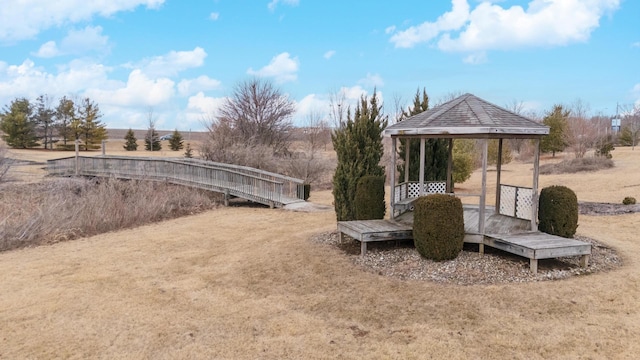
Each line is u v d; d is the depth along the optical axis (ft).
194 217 45.27
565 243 19.98
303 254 24.81
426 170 36.70
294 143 101.35
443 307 16.52
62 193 47.96
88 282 22.52
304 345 14.35
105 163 65.05
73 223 36.88
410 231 23.82
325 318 16.49
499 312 15.83
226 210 50.01
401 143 38.99
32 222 34.27
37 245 32.35
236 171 57.16
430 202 21.25
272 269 23.04
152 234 36.04
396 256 22.93
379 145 32.04
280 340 14.82
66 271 24.90
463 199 52.29
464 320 15.42
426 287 18.49
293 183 55.01
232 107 98.73
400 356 13.30
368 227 24.48
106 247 31.32
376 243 26.11
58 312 18.21
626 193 48.14
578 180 60.54
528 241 20.43
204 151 72.79
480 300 16.83
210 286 21.27
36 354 14.49
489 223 25.43
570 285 17.88
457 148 60.18
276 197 51.29
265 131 96.63
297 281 20.89
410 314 16.21
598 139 85.25
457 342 13.94
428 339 14.24
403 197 30.76
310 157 75.61
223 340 15.02
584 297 16.74
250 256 26.21
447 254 21.22
